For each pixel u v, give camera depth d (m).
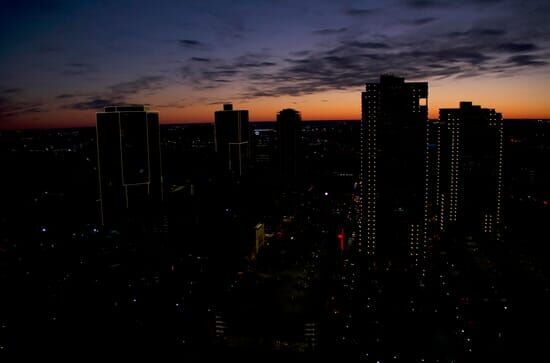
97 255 131.12
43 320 95.00
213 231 163.00
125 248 140.00
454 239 175.75
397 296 116.38
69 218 151.62
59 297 104.12
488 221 191.25
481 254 153.50
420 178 148.62
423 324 101.00
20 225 136.00
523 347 91.62
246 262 143.62
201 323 101.38
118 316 99.81
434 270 137.75
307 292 117.56
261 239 167.62
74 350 86.81
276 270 136.62
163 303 108.12
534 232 161.88
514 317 104.00
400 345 93.31
